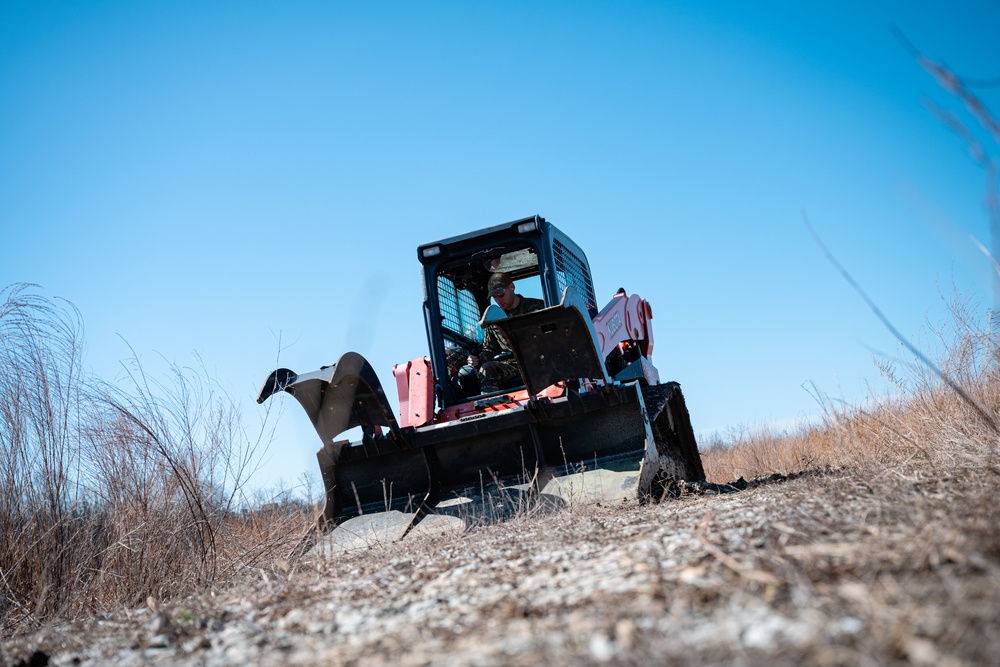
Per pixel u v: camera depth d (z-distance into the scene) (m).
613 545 4.23
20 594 5.65
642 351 10.63
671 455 9.12
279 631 3.52
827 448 8.30
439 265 9.13
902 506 3.71
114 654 3.66
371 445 8.12
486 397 8.69
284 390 7.64
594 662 2.23
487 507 7.63
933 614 2.12
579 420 7.98
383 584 4.27
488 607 3.22
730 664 2.03
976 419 5.98
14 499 5.87
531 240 8.90
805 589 2.54
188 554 6.10
